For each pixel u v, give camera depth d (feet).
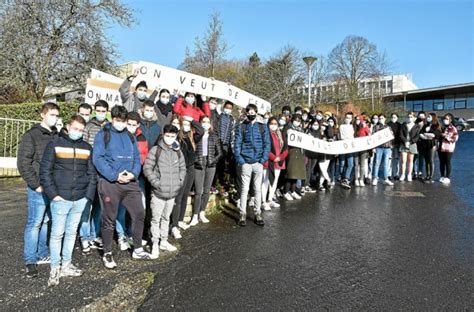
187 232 19.51
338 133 34.65
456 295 12.39
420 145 37.96
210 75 73.15
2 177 35.17
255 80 89.86
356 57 142.72
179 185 16.25
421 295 12.38
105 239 14.52
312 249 16.97
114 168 14.24
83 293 12.23
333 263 15.23
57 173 12.93
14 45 55.42
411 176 37.76
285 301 11.89
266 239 18.40
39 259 14.87
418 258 15.84
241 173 21.33
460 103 153.17
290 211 24.58
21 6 55.98
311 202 27.53
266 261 15.39
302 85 93.45
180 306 11.51
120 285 12.86
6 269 14.10
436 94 157.58
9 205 25.23
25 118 41.16
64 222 13.20
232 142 24.99
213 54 72.43
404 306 11.63
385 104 119.03
